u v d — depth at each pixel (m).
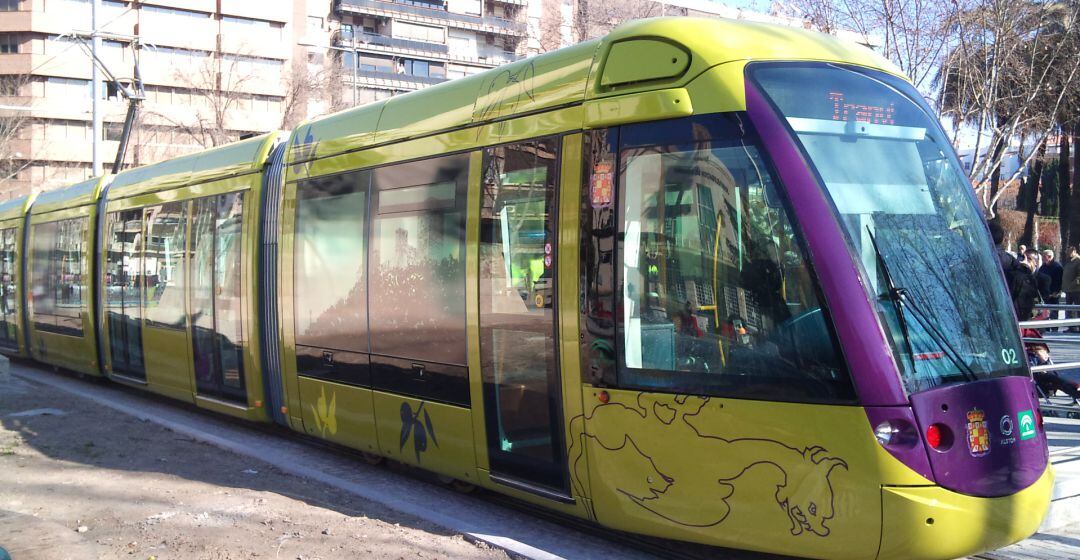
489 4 69.69
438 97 6.82
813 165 4.78
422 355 6.68
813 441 4.54
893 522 4.39
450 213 6.46
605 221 5.30
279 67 51.59
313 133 8.31
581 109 5.52
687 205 5.02
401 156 7.02
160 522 6.02
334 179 7.83
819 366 4.56
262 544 5.52
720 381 4.82
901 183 5.02
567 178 5.54
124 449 8.52
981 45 14.15
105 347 12.64
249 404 9.02
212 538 5.64
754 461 4.71
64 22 55.38
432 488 7.25
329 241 7.84
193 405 11.64
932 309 4.75
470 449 6.28
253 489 6.98
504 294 5.96
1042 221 37.47
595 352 5.31
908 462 4.40
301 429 8.30
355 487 7.00
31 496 6.73
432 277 6.59
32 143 53.25
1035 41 14.84
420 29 66.50
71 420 10.11
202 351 9.97
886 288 4.65
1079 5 15.13
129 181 12.30
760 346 4.73
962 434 4.55
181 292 10.46
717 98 4.98
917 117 5.29
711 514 4.86
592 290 5.35
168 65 53.50
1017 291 9.40
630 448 5.15
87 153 55.00
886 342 4.51
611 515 5.31
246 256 9.03
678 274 5.03
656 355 5.07
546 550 5.64
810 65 5.13
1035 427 4.90
